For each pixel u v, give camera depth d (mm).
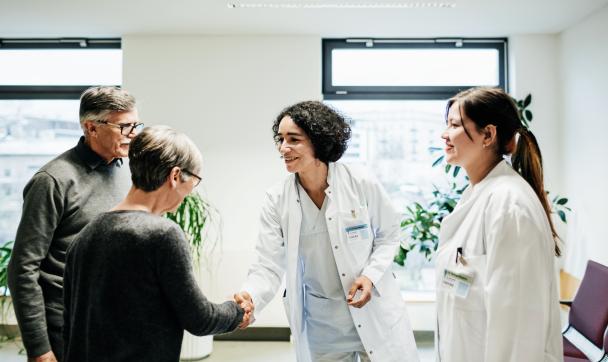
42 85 3896
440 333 1309
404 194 3924
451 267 1252
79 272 1018
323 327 1699
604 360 2020
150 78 3721
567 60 3547
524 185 1173
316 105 1541
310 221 1649
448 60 3871
